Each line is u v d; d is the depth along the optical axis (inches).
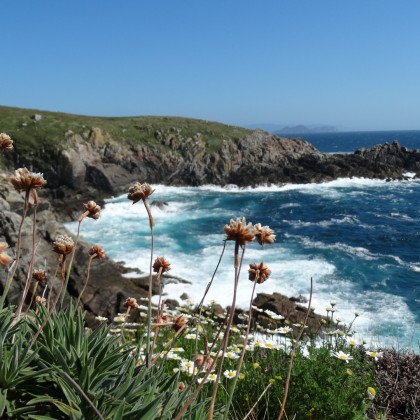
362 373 169.5
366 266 855.7
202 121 2679.6
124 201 1759.4
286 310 509.4
